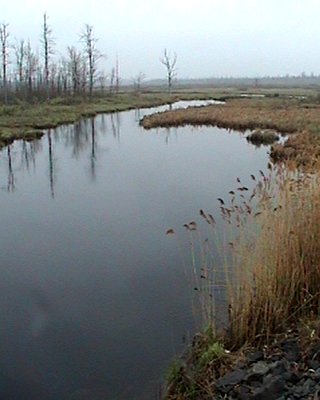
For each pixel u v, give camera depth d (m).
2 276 7.92
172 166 17.53
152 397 4.66
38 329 6.18
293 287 5.36
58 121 33.69
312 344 4.73
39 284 7.57
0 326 6.28
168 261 8.23
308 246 5.64
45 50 55.72
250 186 13.79
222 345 4.98
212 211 11.28
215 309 5.78
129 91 84.12
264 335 5.04
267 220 5.67
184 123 31.72
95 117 39.94
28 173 16.91
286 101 46.38
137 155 20.38
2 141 23.84
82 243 9.45
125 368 5.21
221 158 18.86
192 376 4.66
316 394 3.88
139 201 12.59
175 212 11.40
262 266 5.34
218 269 7.16
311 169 6.98
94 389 4.92
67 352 5.61
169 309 6.45
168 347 5.53
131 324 6.15
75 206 12.25
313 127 23.22
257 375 4.35
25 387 5.01
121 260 8.45
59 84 52.88
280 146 17.83
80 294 7.16
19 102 42.22
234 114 32.44
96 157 20.19
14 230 10.35
